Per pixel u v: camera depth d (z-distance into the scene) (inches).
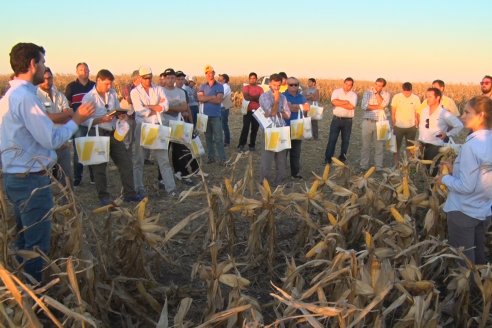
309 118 327.3
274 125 303.0
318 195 187.6
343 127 388.8
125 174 263.7
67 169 234.4
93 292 136.6
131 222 152.4
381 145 367.6
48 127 131.6
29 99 130.5
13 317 103.6
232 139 528.1
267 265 185.5
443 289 166.9
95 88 254.2
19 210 141.0
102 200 258.5
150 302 147.4
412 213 194.5
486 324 144.6
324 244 153.9
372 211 189.0
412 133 364.2
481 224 158.9
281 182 316.5
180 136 295.6
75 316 97.6
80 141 238.7
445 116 295.7
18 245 148.9
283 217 237.1
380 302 117.5
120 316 145.0
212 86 376.2
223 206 177.2
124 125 249.8
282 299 103.8
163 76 298.4
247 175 184.7
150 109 274.5
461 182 142.7
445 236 191.8
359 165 403.9
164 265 185.6
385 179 205.0
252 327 104.6
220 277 133.0
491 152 139.3
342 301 106.3
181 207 264.5
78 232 134.8
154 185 302.5
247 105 444.5
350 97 385.4
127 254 157.2
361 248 188.7
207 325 121.4
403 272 122.4
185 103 301.7
